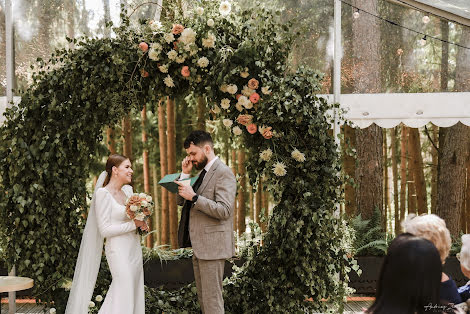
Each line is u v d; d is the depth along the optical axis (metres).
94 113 4.55
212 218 4.05
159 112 9.13
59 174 4.59
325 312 4.72
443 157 7.58
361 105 5.07
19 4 5.02
